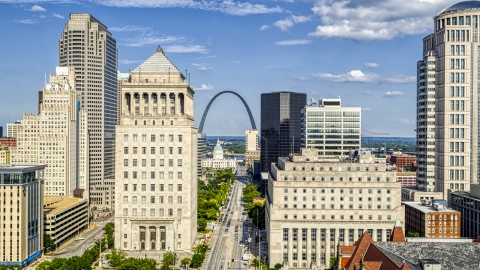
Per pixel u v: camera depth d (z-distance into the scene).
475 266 104.38
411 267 102.06
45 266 191.12
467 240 169.12
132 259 191.12
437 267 100.44
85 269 194.75
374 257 119.00
